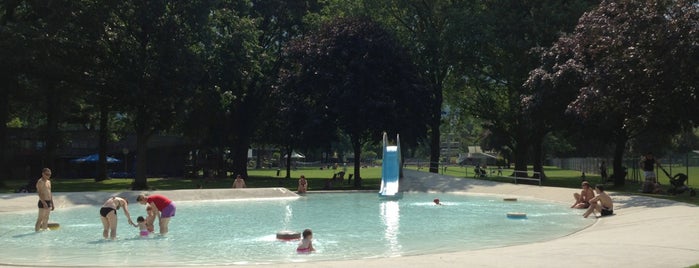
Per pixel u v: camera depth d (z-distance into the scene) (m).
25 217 22.47
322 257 12.95
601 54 28.66
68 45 36.47
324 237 16.38
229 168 68.94
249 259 12.80
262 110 57.94
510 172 73.50
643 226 15.66
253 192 32.25
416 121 41.91
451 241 15.39
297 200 31.11
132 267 11.13
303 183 35.25
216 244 15.14
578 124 37.03
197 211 24.86
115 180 55.91
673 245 11.84
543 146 93.81
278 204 28.47
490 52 46.59
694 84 25.08
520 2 44.31
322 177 62.56
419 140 43.97
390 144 47.53
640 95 26.83
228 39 43.00
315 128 40.84
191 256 13.25
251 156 124.94
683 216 16.91
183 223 20.22
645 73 25.20
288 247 14.60
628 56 25.39
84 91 40.78
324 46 41.97
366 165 123.44
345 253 13.52
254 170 94.38
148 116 40.09
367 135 44.81
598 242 12.73
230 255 13.38
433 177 40.59
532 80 35.09
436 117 51.47
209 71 42.34
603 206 20.33
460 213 23.36
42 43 35.34
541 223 19.42
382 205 27.61
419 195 34.16
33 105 53.81
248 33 43.78
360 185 43.12
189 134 58.41
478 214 22.88
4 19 41.12
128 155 69.62
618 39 25.80
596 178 53.62
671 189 28.83
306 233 13.70
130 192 29.50
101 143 55.09
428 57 49.16
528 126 45.56
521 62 43.19
